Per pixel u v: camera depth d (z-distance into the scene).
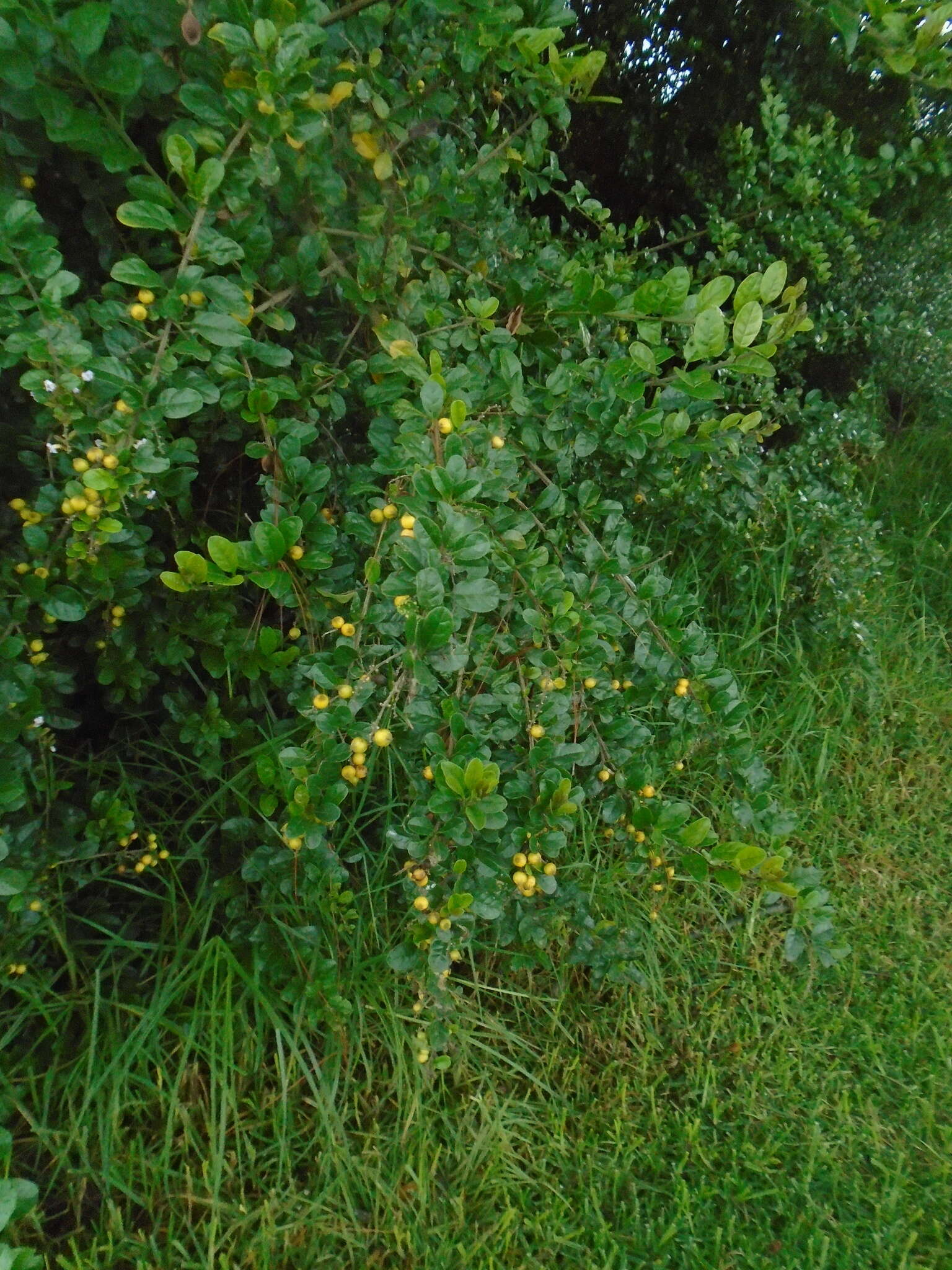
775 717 3.10
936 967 2.55
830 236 3.52
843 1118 2.15
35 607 1.81
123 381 1.37
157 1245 1.75
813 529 3.24
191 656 1.96
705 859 1.75
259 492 2.24
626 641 2.13
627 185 4.25
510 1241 1.84
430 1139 1.96
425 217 1.97
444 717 1.54
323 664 1.55
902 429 5.04
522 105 2.21
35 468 1.70
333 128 1.76
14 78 1.27
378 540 1.67
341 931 2.05
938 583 4.03
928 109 3.78
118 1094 1.81
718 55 3.72
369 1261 1.80
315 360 1.96
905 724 3.34
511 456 1.75
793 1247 1.90
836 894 2.71
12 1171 1.79
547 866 1.65
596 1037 2.26
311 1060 2.04
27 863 1.80
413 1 1.90
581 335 2.13
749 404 3.55
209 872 2.17
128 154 1.36
